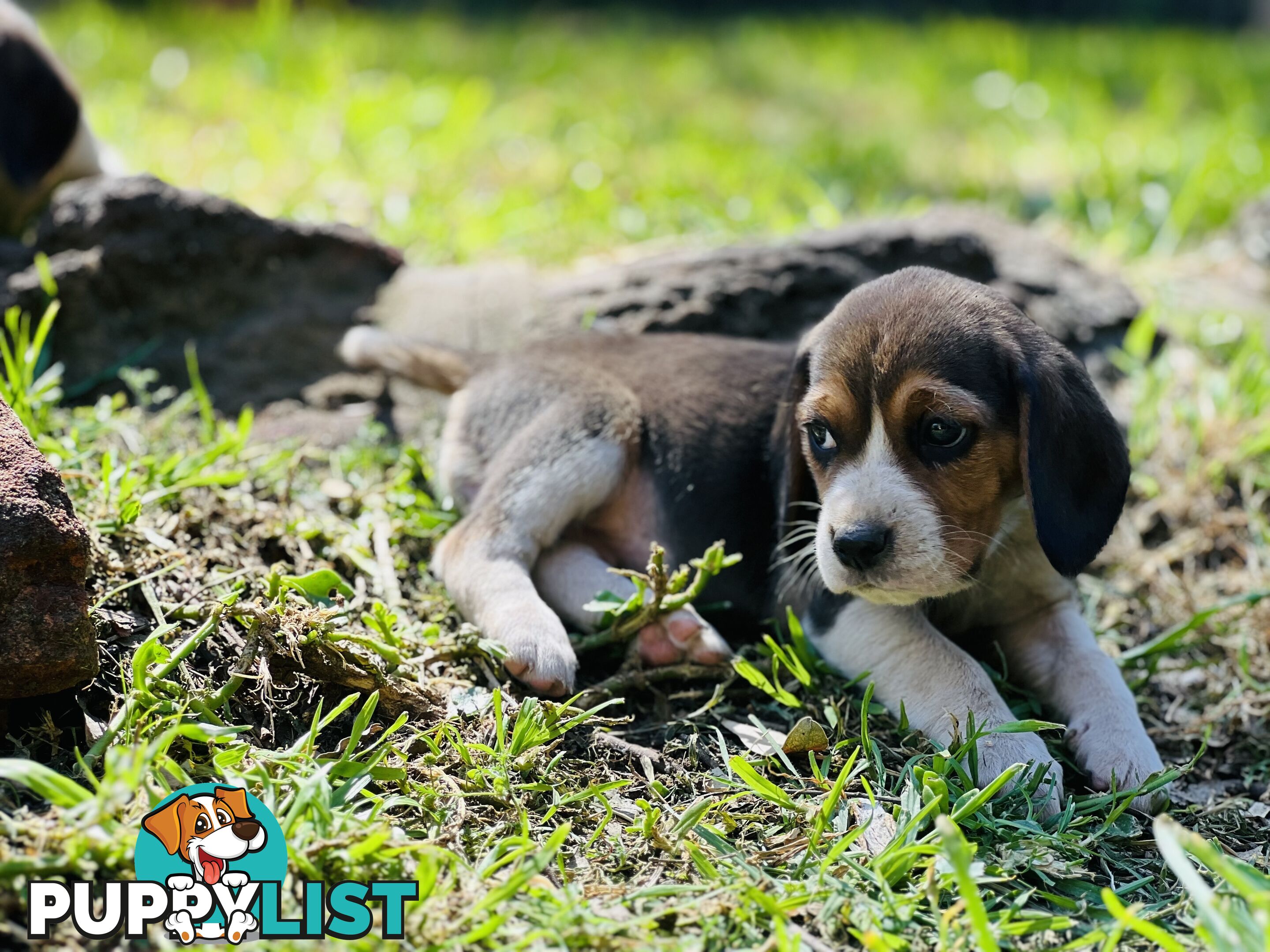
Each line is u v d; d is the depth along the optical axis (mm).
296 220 1101
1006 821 765
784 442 855
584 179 1408
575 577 867
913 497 785
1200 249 1338
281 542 863
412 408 1006
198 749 754
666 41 2424
